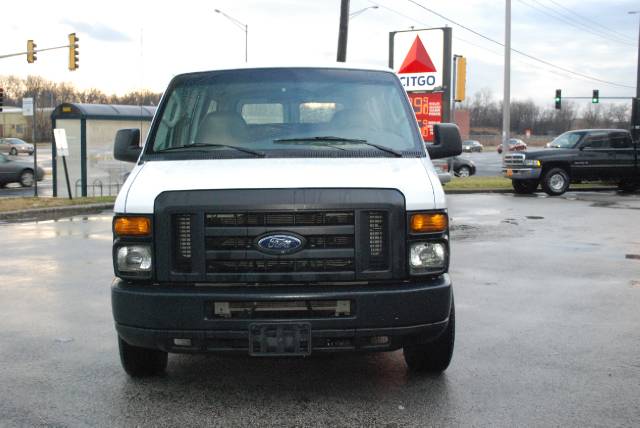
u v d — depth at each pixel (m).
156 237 4.32
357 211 4.28
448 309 4.43
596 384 4.95
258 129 5.29
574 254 10.86
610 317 6.91
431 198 4.44
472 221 15.22
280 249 4.23
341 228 4.27
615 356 5.61
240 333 4.21
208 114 5.41
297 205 4.24
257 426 4.21
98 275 9.09
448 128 5.74
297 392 4.81
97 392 4.82
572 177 22.47
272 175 4.48
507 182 26.17
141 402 4.63
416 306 4.28
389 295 4.23
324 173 4.52
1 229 14.02
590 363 5.43
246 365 5.43
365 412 4.43
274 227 4.25
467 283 8.60
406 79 26.44
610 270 9.51
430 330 4.36
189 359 5.59
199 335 4.23
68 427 4.23
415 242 4.38
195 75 5.77
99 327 6.52
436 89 25.92
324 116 5.40
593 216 16.22
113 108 22.58
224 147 5.08
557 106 45.38
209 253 4.26
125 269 4.38
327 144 5.14
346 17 27.03
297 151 5.02
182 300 4.21
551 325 6.58
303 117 5.39
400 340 4.38
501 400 4.64
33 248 11.41
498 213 16.84
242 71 5.76
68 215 17.12
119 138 5.69
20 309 7.24
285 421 4.29
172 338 4.26
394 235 4.34
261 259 4.25
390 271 4.32
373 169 4.65
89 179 22.14
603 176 22.61
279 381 5.04
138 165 5.03
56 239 12.49
